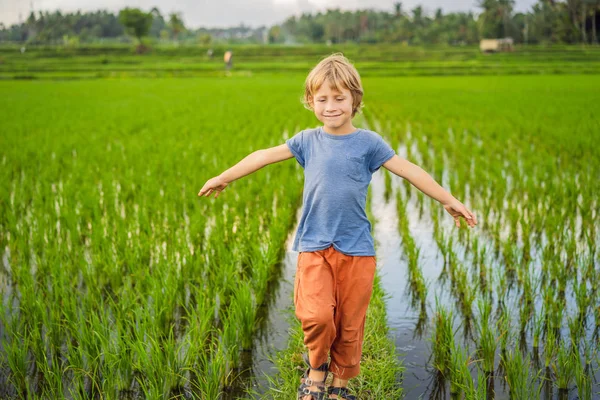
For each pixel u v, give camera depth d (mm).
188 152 11680
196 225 6910
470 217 3363
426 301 5422
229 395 3971
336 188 3354
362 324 3510
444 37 130000
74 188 8742
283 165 10648
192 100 28000
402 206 8195
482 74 56406
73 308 4645
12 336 4383
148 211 7773
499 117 18656
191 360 4137
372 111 22094
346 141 3408
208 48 106062
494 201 8836
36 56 97438
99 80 53188
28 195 8766
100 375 4137
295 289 3527
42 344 4344
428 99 27094
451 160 12000
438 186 3402
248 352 4508
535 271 6047
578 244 6863
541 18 108062
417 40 134250
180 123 17734
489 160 11203
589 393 3730
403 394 3924
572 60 72938
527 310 4844
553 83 38500
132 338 4465
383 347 4324
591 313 5098
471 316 5066
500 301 5336
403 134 15734
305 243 3447
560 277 5520
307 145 3494
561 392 3922
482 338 4250
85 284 5816
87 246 6848
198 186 8859
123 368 3949
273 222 7016
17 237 6637
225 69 71625
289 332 4680
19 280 5473
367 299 3457
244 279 5520
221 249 6062
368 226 3496
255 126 16812
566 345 4527
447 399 3873
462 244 6980
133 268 5625
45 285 5602
